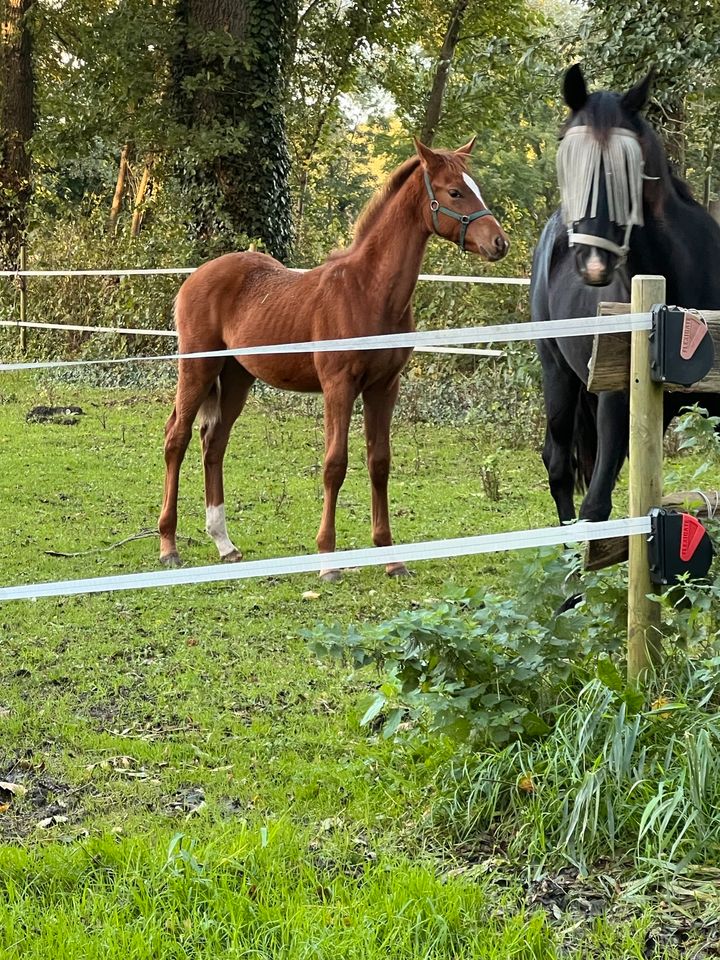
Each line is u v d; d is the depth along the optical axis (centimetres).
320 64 2467
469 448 1049
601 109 413
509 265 1316
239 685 470
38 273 1557
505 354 965
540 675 347
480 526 755
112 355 1561
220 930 268
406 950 260
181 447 689
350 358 637
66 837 330
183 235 1670
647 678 341
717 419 348
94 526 780
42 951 261
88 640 532
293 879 297
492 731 335
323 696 454
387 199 646
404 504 829
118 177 2634
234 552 698
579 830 303
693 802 297
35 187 2592
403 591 620
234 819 337
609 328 332
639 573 339
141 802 358
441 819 328
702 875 287
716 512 349
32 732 421
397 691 357
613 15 1062
